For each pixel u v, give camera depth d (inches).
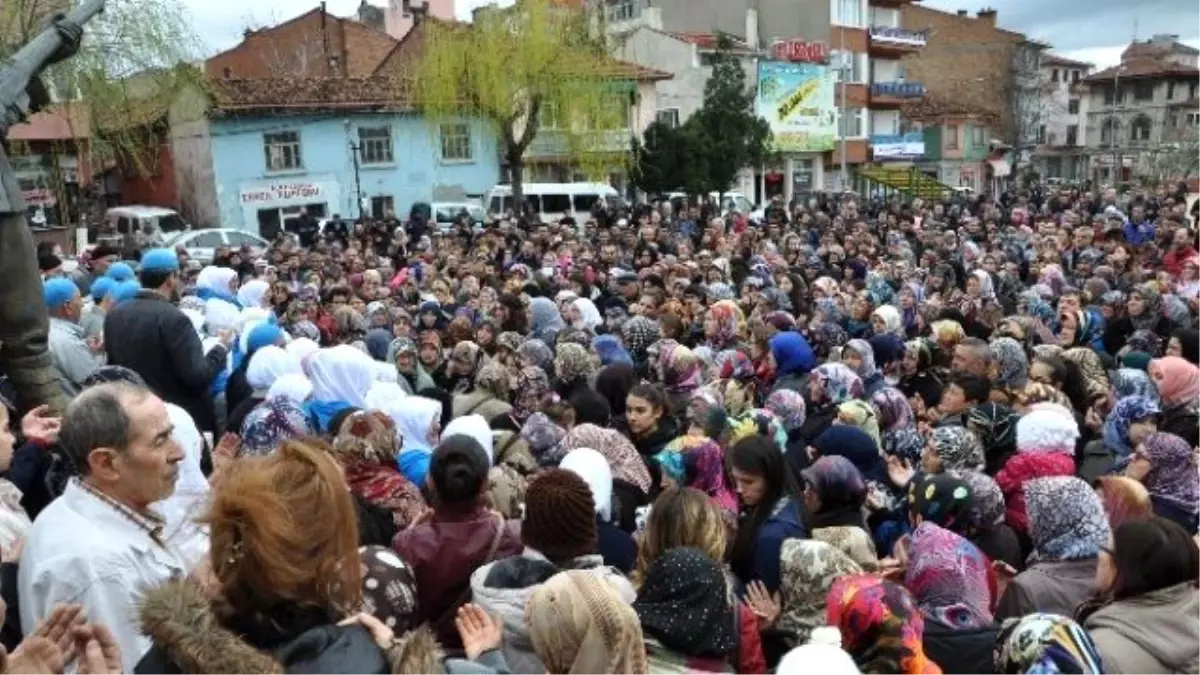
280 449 80.8
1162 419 229.0
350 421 153.3
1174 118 3211.1
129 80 845.8
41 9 652.7
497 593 116.7
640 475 188.1
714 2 1973.4
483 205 1357.0
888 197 1705.2
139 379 167.9
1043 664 107.4
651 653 101.9
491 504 161.5
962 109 2224.4
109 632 86.3
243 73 1630.2
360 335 379.6
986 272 490.9
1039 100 2615.7
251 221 1275.8
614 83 1311.5
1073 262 601.6
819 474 162.1
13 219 185.0
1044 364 256.5
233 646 68.1
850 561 135.3
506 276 553.3
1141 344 329.4
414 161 1382.9
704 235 831.7
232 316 317.1
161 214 1058.1
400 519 143.6
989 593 136.6
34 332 188.2
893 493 195.2
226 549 74.0
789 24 1915.6
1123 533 119.0
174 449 109.1
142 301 223.0
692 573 105.3
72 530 101.1
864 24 1951.3
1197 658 112.1
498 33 1146.0
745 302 431.5
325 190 1320.1
